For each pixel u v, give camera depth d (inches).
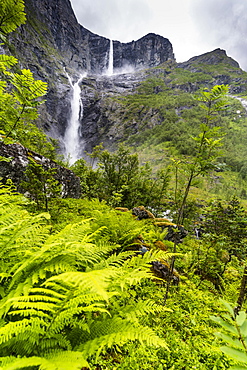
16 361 37.5
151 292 140.2
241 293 168.2
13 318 57.6
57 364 38.6
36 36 4387.3
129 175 441.4
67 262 61.1
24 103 116.0
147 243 192.2
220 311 153.3
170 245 192.9
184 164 135.9
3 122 120.9
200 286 213.5
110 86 5713.6
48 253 63.6
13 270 60.2
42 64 3892.7
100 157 453.4
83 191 414.6
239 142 3846.0
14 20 87.7
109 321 62.3
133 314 67.4
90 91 4830.2
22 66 2694.4
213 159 121.6
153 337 52.5
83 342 57.2
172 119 4207.7
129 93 5600.4
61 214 213.3
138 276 63.5
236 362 91.1
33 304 43.4
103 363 76.7
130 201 430.0
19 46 3201.3
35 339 48.5
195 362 89.9
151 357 85.3
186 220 412.8
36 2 5807.1
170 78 7150.6
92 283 40.9
